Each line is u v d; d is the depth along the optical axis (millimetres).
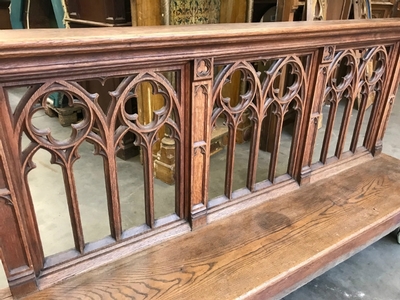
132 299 1033
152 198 1191
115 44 845
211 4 2168
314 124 1497
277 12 2121
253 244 1262
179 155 1182
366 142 1905
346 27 1263
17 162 878
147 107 2010
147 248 1215
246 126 2646
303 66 1457
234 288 1084
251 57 1155
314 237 1312
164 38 904
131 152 2434
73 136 942
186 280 1104
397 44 1618
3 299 1006
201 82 1070
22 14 3006
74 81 874
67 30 932
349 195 1571
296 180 1610
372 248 1756
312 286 1521
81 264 1108
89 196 1979
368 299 1461
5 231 919
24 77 793
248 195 1462
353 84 1552
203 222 1327
